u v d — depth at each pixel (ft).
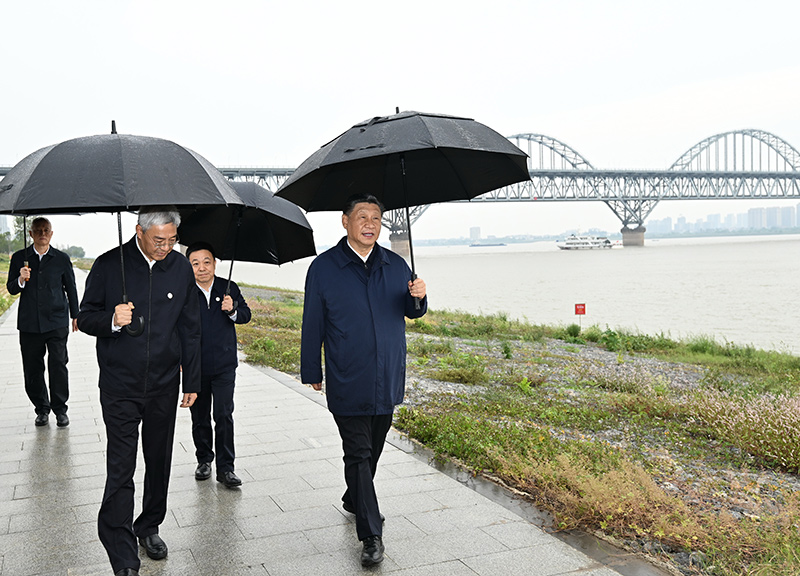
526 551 12.49
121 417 11.67
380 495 15.69
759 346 77.25
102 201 10.37
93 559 12.32
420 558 12.21
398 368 12.76
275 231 16.99
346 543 12.92
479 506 14.92
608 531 13.53
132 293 11.85
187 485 16.40
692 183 594.65
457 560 12.11
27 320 21.40
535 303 142.00
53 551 12.67
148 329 11.85
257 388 29.50
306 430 21.81
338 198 15.28
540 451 18.84
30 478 16.98
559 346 63.10
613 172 541.75
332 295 12.50
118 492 11.48
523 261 450.71
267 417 23.72
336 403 12.42
